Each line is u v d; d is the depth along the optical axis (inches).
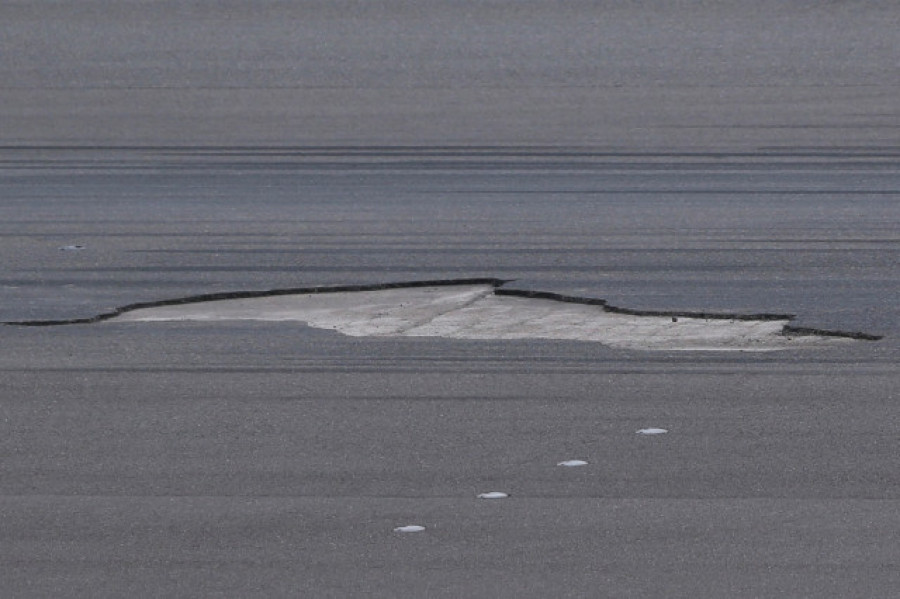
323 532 1013.2
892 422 1258.6
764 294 1797.5
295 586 916.6
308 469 1157.7
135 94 4131.4
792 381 1401.3
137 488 1115.9
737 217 2363.4
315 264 2046.0
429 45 4781.0
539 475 1132.5
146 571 945.5
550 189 2667.3
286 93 4104.3
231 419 1306.6
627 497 1077.1
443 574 932.6
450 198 2593.5
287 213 2475.4
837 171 2810.0
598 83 4160.9
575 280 1902.1
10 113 3848.4
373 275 1964.8
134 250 2175.2
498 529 1013.2
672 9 5241.1
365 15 5290.4
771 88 4020.7
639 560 950.4
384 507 1063.0
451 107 3818.9
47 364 1523.1
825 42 4658.0
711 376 1427.2
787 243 2139.5
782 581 910.4
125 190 2746.1
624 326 1657.2
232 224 2380.7
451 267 2005.4
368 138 3368.6
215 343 1614.2
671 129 3410.4
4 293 1891.0
